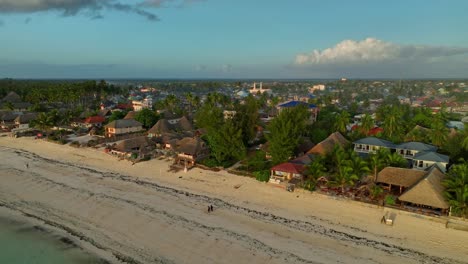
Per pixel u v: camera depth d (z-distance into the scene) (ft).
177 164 226.17
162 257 121.80
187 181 195.83
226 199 169.58
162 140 274.77
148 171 214.28
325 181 182.19
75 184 191.62
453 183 145.79
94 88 581.12
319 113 414.82
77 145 279.49
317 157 190.39
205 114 317.22
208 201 167.12
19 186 190.80
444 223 140.97
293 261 117.70
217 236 133.90
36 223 149.28
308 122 330.13
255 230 138.51
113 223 147.02
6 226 146.82
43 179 200.34
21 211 160.86
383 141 237.66
